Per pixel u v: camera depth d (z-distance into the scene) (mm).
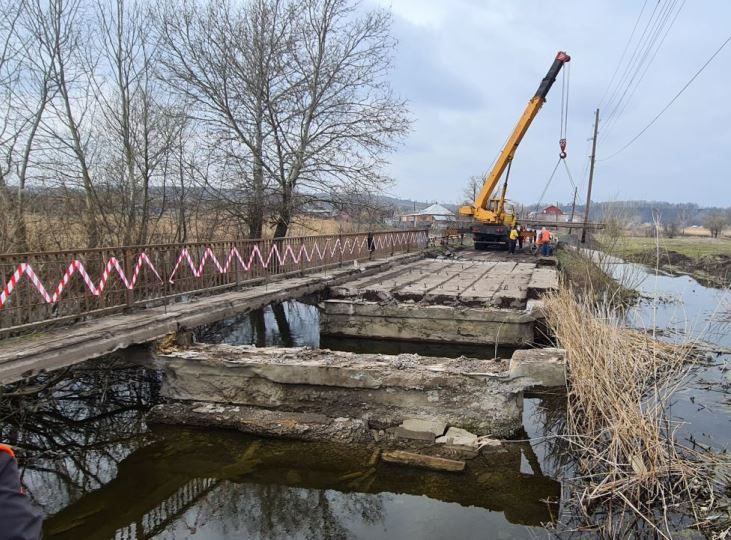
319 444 6258
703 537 4430
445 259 23781
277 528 4777
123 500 5312
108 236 12492
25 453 6277
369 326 11672
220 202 14992
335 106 15609
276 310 14984
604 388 6152
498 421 6441
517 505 5086
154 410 6965
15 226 9133
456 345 11148
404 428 6387
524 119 26312
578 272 18344
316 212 16516
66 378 7336
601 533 4590
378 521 4836
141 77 12836
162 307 7992
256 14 14680
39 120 11047
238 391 6957
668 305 16297
